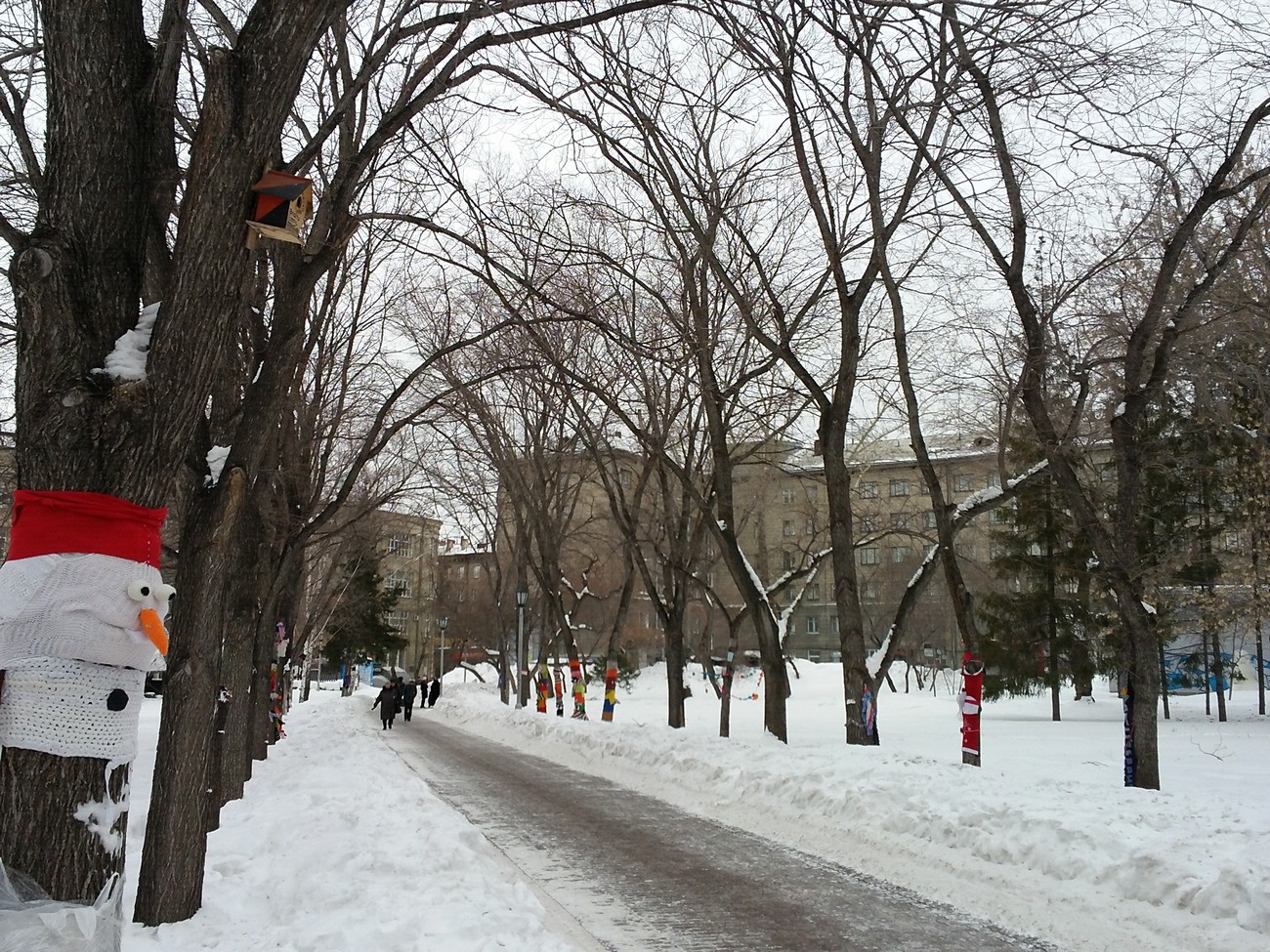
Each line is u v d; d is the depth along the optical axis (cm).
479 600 6353
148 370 508
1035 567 3062
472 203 1202
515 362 2088
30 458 490
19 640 454
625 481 3684
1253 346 1714
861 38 1234
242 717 1315
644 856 1010
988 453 3098
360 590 5419
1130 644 1300
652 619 6856
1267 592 2506
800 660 6412
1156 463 2319
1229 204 1667
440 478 3095
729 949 685
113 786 475
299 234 585
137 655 480
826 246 1705
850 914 771
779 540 4988
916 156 1625
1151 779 1254
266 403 700
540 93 1004
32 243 509
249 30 565
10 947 351
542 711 3288
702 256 1811
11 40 910
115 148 533
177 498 1143
